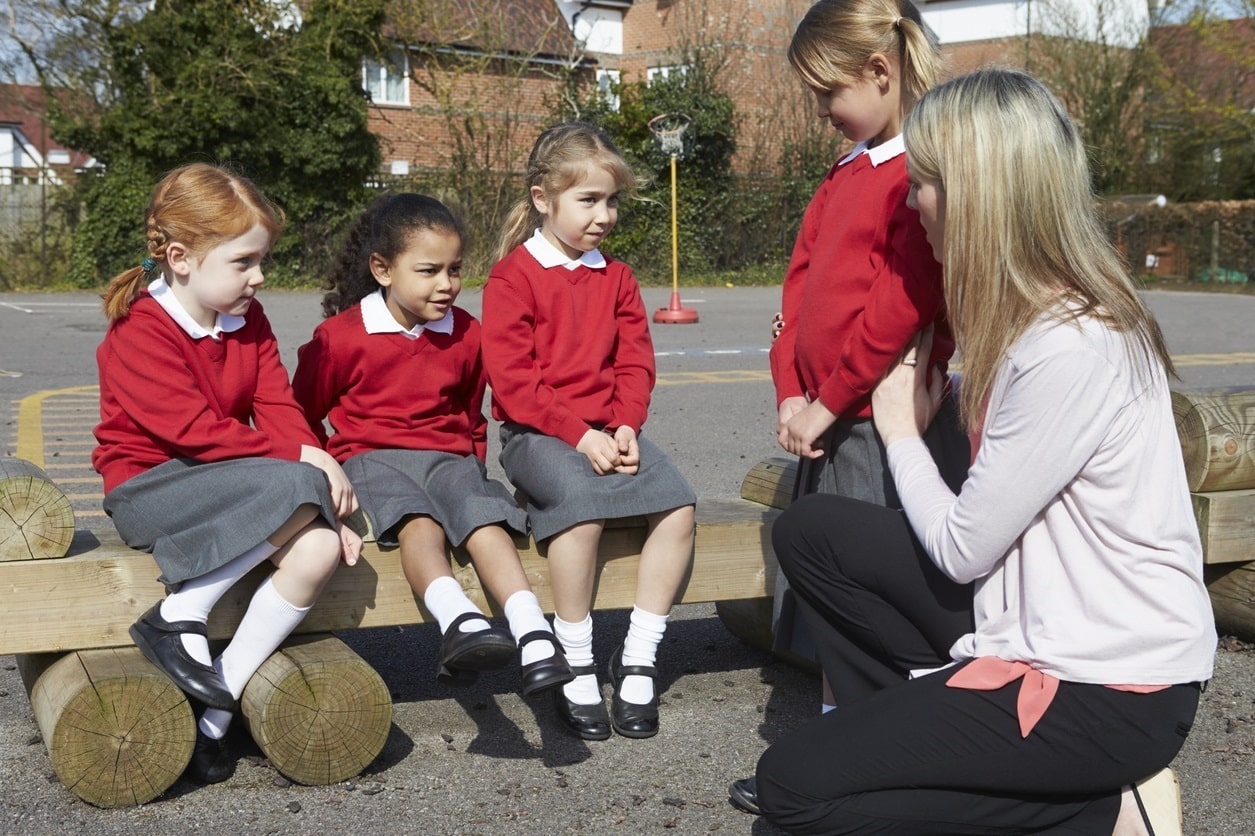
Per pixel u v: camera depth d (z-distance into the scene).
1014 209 2.19
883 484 2.88
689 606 4.51
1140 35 27.73
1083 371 2.10
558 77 25.91
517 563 3.02
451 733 3.25
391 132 26.06
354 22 22.14
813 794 2.21
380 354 3.30
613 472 3.20
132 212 21.28
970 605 2.38
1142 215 26.20
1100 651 2.12
